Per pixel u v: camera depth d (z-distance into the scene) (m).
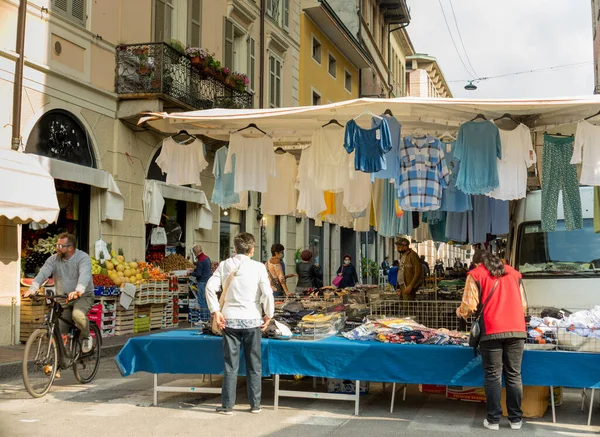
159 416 6.82
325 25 28.50
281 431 6.20
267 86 23.27
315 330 7.27
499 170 8.09
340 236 33.31
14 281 11.45
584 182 7.77
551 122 8.64
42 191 11.02
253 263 6.93
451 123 8.66
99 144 14.13
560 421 6.71
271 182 10.82
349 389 7.88
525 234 10.24
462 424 6.52
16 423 6.45
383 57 42.91
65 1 13.16
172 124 9.34
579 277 9.42
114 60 14.74
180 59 15.98
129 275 13.63
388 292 11.27
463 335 7.07
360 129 7.96
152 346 7.38
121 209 14.50
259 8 22.52
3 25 11.47
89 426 6.36
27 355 7.66
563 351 6.46
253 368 6.96
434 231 14.42
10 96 11.65
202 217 18.08
